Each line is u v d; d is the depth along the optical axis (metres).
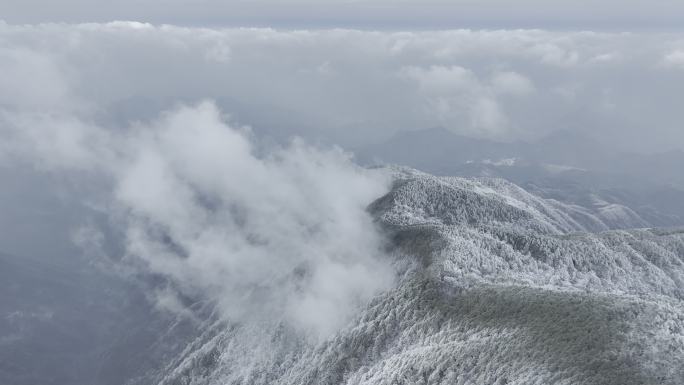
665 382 135.62
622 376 139.12
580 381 141.12
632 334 155.12
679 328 156.88
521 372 155.25
